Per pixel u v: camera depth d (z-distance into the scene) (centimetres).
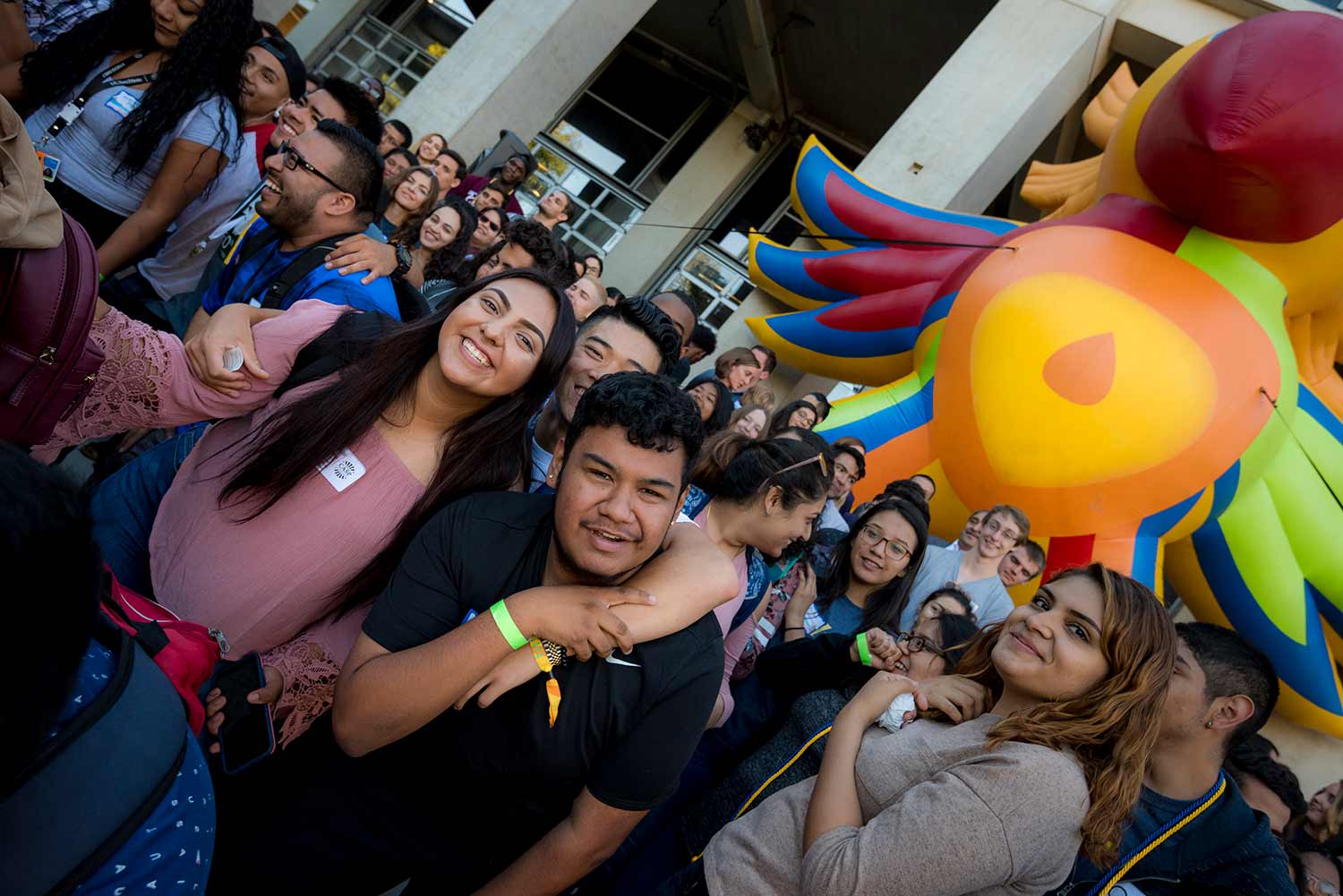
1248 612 551
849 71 1273
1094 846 146
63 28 317
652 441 135
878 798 154
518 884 147
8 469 80
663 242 1337
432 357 178
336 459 176
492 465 181
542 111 919
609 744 146
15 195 144
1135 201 533
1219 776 185
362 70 1317
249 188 337
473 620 136
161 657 128
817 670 212
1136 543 508
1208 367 479
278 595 176
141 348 175
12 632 75
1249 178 448
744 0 1166
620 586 145
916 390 582
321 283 256
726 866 162
